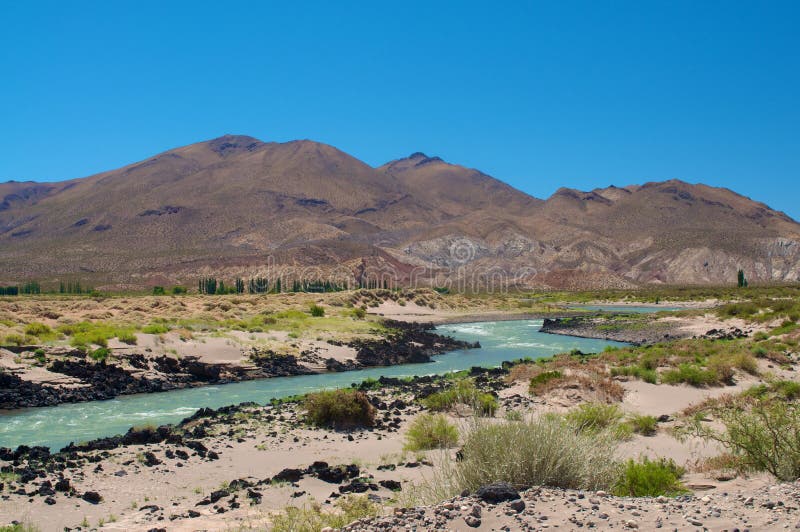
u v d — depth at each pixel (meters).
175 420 26.05
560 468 9.20
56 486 14.06
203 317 62.81
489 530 6.88
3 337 36.97
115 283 180.38
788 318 54.00
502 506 7.65
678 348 38.22
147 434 19.92
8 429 24.20
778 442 10.65
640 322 78.38
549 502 7.85
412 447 17.55
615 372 28.78
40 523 11.55
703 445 15.73
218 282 183.50
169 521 11.27
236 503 12.38
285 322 61.62
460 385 26.61
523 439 9.40
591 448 9.80
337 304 92.25
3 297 96.81
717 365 27.92
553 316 110.44
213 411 26.17
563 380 25.72
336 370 44.38
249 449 18.56
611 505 7.65
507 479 9.00
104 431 23.81
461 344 62.16
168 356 38.31
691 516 7.04
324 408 22.22
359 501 11.34
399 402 25.94
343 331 59.12
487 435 9.56
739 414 11.98
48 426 24.81
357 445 19.02
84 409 28.94
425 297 115.38
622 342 66.12
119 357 36.47
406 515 7.56
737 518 6.90
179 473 15.79
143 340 40.12
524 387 27.83
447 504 7.73
